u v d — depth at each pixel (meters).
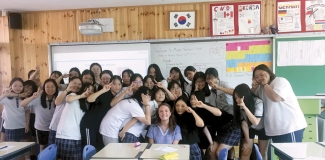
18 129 3.46
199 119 2.62
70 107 2.78
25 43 4.39
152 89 2.98
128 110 2.63
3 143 2.53
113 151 2.23
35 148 3.66
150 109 2.84
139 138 2.83
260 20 3.82
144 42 4.06
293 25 3.77
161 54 4.06
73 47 4.22
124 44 4.11
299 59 3.73
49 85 3.23
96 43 4.16
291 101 2.60
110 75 3.33
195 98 2.73
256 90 2.89
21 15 4.37
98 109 2.86
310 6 3.72
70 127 2.74
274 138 2.74
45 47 4.36
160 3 3.99
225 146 2.79
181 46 4.00
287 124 2.59
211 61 3.95
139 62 4.08
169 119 2.62
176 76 3.51
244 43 3.87
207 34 3.98
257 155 1.99
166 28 4.06
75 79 2.92
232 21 3.89
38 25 4.35
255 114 2.62
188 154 2.12
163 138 2.59
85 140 2.82
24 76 4.41
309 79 3.72
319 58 3.68
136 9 4.12
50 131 3.08
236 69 3.90
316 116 3.62
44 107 3.27
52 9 4.24
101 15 4.19
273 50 3.77
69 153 2.73
